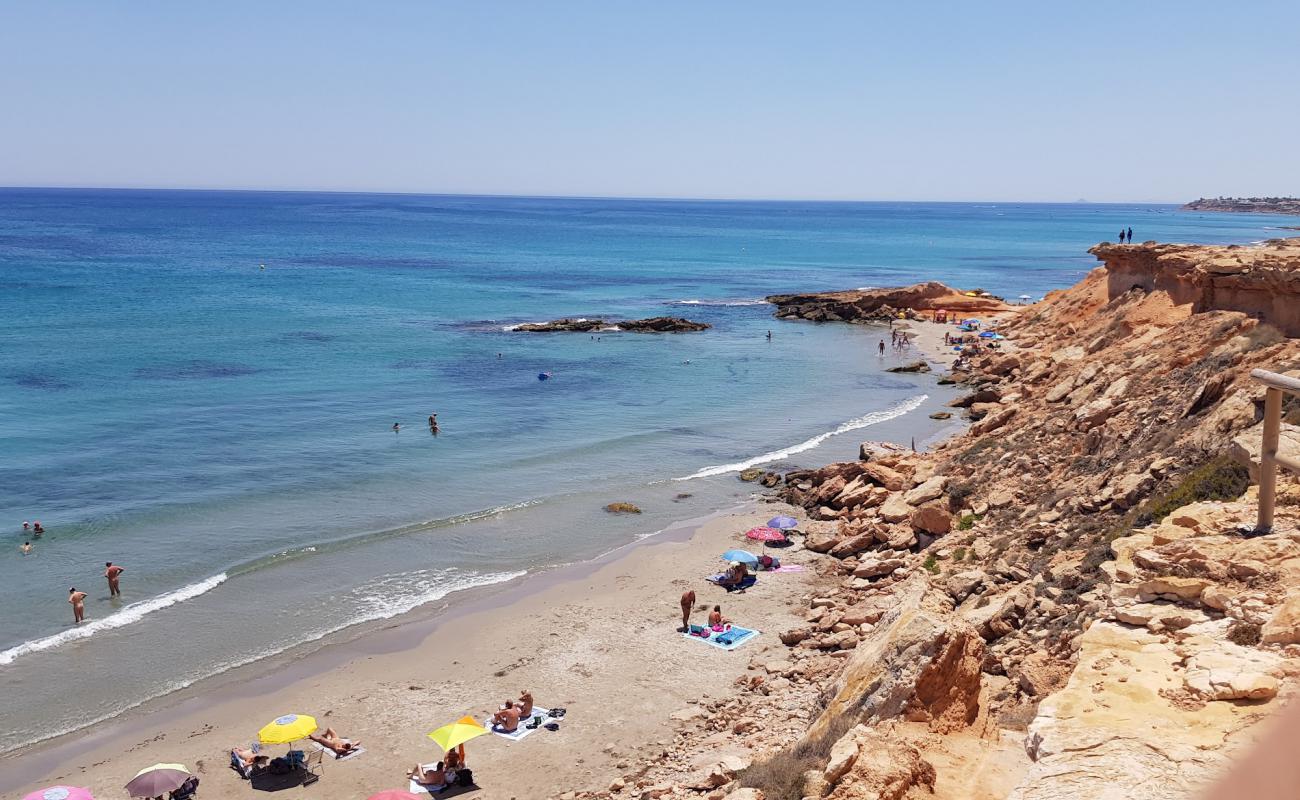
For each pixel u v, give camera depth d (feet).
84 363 239.50
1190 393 111.86
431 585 114.93
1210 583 50.01
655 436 188.03
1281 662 40.11
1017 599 76.89
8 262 473.67
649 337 319.88
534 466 165.89
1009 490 114.73
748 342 312.91
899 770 41.52
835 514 136.98
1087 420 125.18
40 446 167.32
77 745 79.92
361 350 276.00
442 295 413.80
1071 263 642.22
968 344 289.12
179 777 72.74
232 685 90.53
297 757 77.46
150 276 433.89
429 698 88.84
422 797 73.31
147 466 158.10
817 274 551.59
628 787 71.61
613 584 115.75
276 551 123.03
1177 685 40.81
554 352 285.02
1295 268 119.75
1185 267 177.47
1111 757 35.24
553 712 85.35
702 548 127.54
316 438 179.42
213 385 221.46
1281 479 64.44
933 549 109.70
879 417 205.05
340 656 96.84
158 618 103.71
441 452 172.86
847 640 93.91
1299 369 98.32
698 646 98.73
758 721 80.43
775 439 186.80
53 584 111.24
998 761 44.24
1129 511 88.12
